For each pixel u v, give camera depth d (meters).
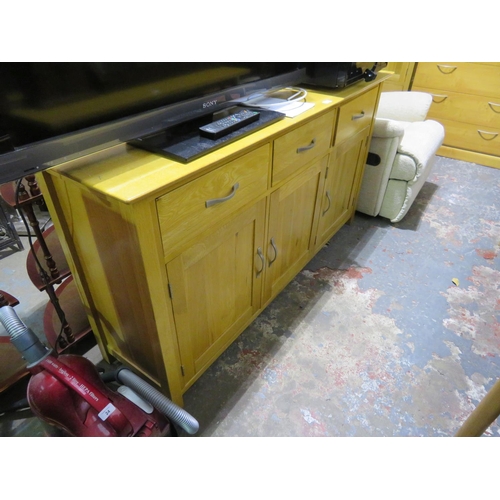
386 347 1.44
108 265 0.96
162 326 0.95
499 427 1.18
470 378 1.34
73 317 1.36
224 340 1.30
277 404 1.24
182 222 0.86
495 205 2.38
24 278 1.71
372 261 1.90
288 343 1.45
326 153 1.45
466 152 2.91
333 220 1.88
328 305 1.62
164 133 0.97
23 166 0.70
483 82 2.62
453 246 2.02
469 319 1.57
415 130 2.18
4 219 1.82
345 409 1.24
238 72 1.09
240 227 1.10
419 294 1.70
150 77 0.85
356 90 1.47
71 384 0.91
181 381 1.15
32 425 1.15
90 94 0.75
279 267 1.48
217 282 1.11
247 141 0.97
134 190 0.73
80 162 0.85
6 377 1.20
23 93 0.66
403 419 1.21
